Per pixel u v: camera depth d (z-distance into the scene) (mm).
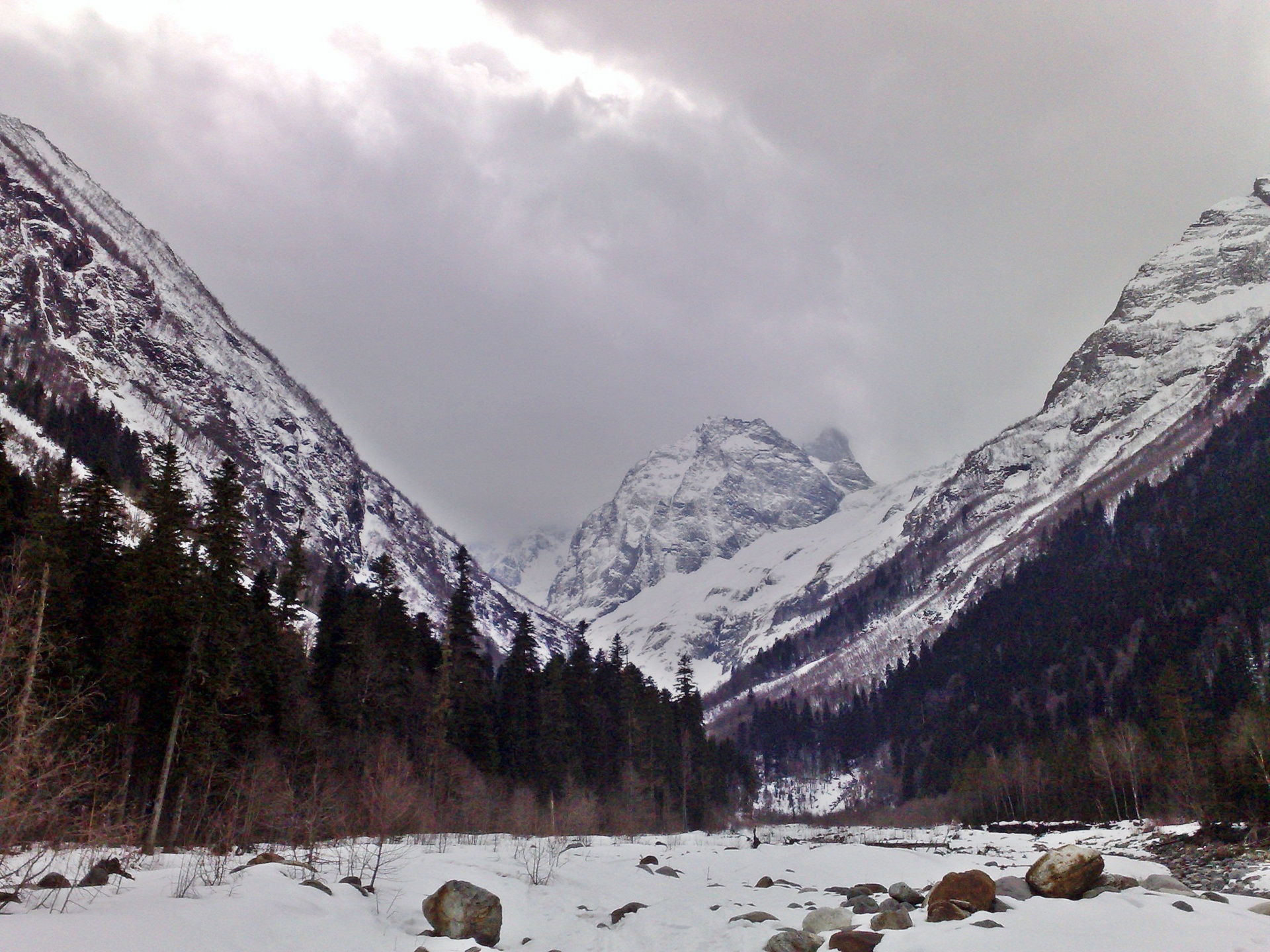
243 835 36344
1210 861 38562
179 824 38969
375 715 61406
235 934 15039
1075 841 62875
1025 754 121562
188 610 38625
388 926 18984
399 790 40031
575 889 26609
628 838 62031
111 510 47125
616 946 19531
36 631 21047
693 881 29891
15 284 191500
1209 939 14914
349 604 72312
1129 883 20266
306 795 41062
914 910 20938
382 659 65625
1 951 11602
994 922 16656
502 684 89188
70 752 19938
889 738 194250
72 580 40875
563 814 68188
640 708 99938
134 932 13664
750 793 142875
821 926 19344
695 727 111000
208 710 39250
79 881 18641
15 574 24891
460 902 19078
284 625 62469
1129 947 14438
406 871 25156
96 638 42812
